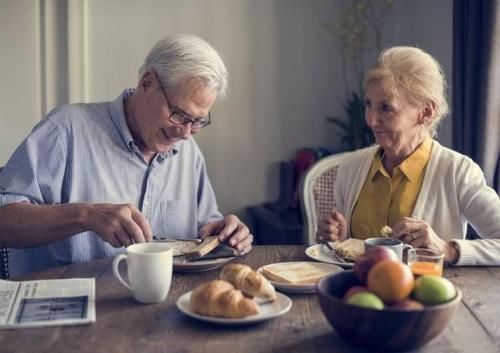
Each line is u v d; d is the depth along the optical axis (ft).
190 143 6.49
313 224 7.10
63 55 9.57
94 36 9.77
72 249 5.65
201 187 6.57
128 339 3.49
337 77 10.90
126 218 4.69
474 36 7.93
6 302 4.01
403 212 6.00
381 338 3.19
